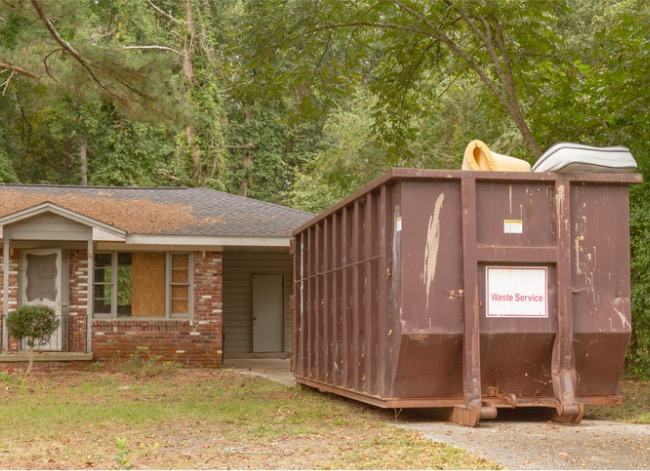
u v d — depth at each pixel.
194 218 23.33
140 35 39.69
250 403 13.52
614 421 10.98
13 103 38.00
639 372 17.73
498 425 10.47
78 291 22.14
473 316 10.31
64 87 18.61
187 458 8.22
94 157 41.53
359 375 11.83
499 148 27.64
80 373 19.91
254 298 26.92
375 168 34.69
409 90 22.30
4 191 25.03
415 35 19.12
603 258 10.80
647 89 15.90
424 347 10.34
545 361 10.77
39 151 42.25
